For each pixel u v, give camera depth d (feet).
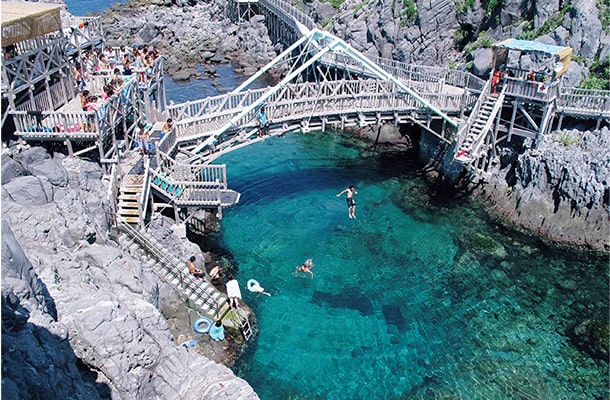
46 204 66.28
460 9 145.07
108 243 70.08
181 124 92.58
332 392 65.36
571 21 118.42
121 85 87.04
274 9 208.03
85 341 51.90
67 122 76.69
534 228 98.84
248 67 193.16
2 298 42.27
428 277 87.15
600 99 102.99
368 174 120.26
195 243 89.92
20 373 39.52
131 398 52.34
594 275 89.15
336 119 108.88
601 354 73.46
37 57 79.82
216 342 69.97
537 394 66.85
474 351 73.10
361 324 76.38
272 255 90.48
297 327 75.05
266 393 64.49
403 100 110.01
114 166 78.38
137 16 234.99
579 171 93.66
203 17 243.60
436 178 117.80
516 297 83.76
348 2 189.88
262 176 118.01
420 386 67.10
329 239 95.55
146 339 55.67
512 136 109.70
